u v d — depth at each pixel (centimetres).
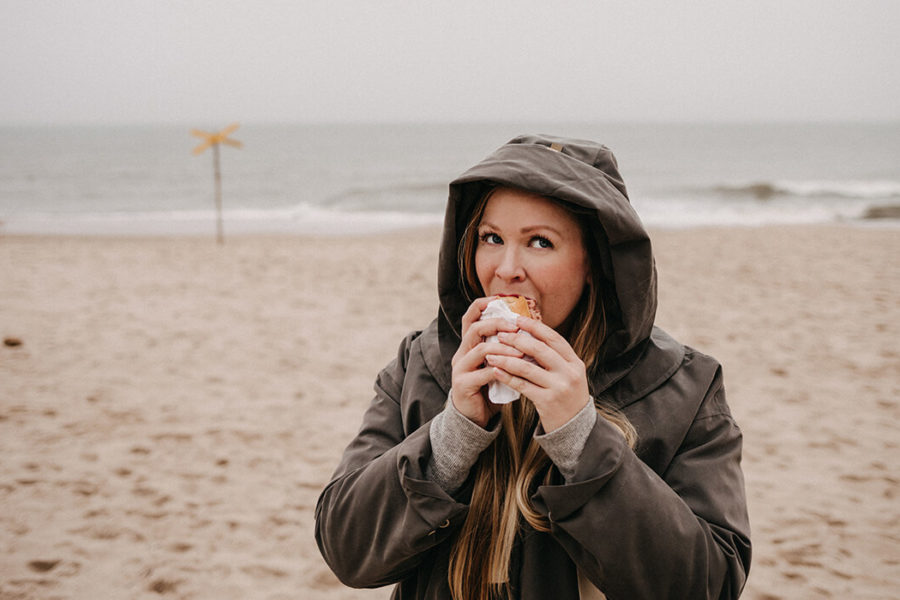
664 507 91
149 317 857
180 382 630
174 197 3462
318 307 923
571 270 102
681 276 1136
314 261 1291
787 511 418
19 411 553
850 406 574
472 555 104
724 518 101
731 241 1584
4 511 409
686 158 6406
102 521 403
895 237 1652
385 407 126
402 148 8494
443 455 100
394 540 100
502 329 94
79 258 1320
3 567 357
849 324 821
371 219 2398
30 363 670
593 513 89
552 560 104
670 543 90
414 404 117
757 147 8212
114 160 6444
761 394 602
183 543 384
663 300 954
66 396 588
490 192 104
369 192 3400
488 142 10038
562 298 102
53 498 425
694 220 2258
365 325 835
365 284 1074
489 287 105
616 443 91
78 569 359
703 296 979
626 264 98
